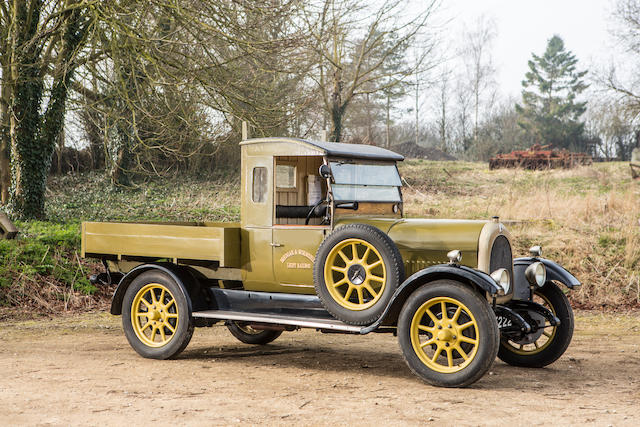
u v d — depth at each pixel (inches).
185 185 1096.2
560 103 3221.0
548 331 345.7
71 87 693.9
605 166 1428.4
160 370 258.7
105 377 243.0
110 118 641.0
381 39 1038.4
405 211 754.2
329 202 263.1
